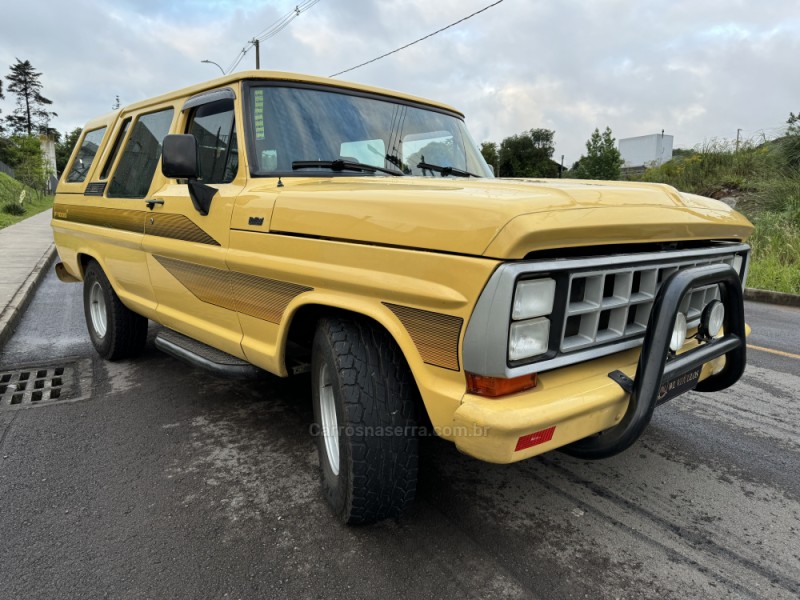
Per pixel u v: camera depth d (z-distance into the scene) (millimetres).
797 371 4887
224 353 3434
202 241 3260
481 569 2301
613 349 2209
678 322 2268
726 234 2672
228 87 3295
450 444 3439
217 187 3188
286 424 3697
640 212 2166
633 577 2260
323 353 2459
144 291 4141
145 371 4742
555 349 1994
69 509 2715
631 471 3109
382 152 3416
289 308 2658
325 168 3131
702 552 2420
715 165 15398
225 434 3545
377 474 2316
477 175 3852
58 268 5867
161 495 2844
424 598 2139
